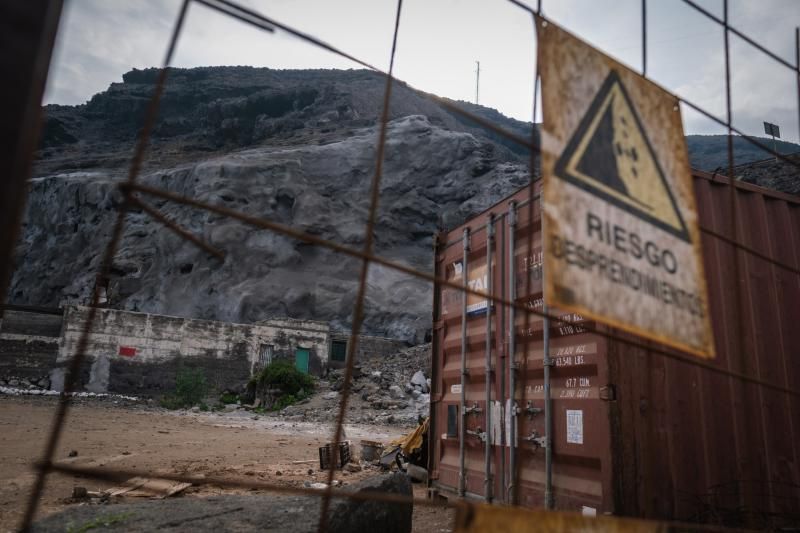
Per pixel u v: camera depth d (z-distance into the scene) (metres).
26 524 1.17
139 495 6.08
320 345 34.88
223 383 31.48
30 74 1.23
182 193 59.00
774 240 5.41
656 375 4.39
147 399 28.55
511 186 63.09
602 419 4.21
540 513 1.61
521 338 5.36
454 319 6.70
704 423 4.45
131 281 53.62
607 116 2.06
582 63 2.05
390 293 52.44
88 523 4.07
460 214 62.47
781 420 4.83
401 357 35.81
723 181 5.20
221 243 52.50
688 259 2.16
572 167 1.91
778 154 2.66
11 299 62.72
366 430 19.14
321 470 8.70
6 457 8.84
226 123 105.31
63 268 58.84
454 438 6.29
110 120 127.62
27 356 27.77
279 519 4.16
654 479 4.14
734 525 4.18
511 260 5.61
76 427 14.34
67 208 65.88
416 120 73.75
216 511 4.38
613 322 1.87
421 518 5.66
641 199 2.07
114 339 29.34
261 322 33.88
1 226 1.14
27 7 1.26
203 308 50.16
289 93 109.94
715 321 4.77
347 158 66.31
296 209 57.59
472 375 6.13
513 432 5.12
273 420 22.39
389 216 61.72
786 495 4.59
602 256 1.90
